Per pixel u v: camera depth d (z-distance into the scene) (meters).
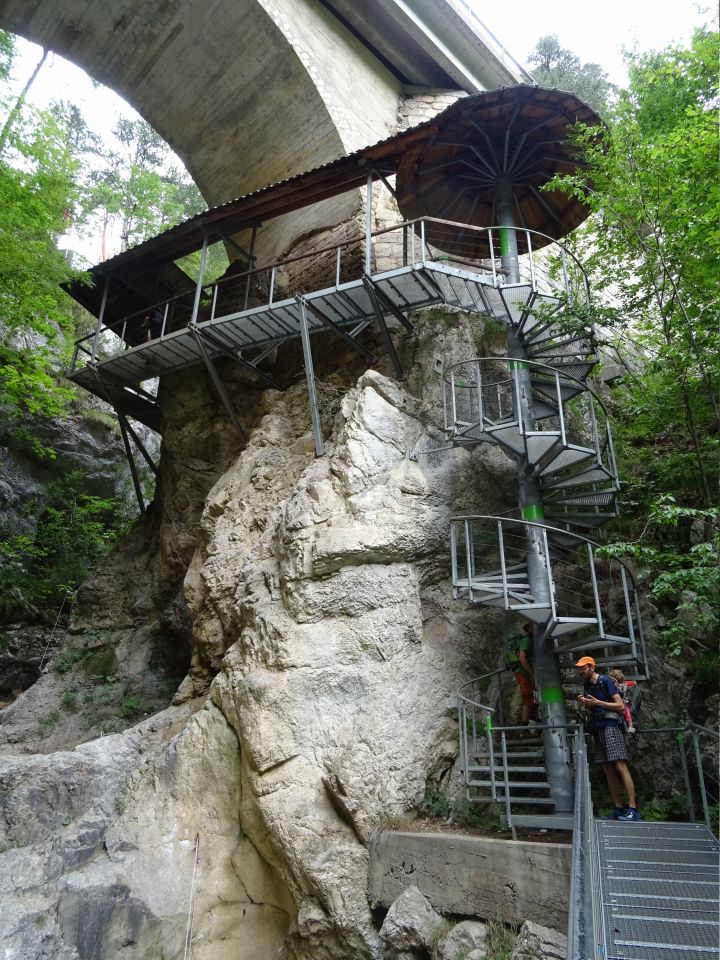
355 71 16.19
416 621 9.00
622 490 10.84
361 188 14.32
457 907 6.64
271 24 14.34
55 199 13.61
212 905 8.02
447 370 9.85
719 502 9.65
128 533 15.85
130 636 14.18
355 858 7.58
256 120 15.97
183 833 8.47
